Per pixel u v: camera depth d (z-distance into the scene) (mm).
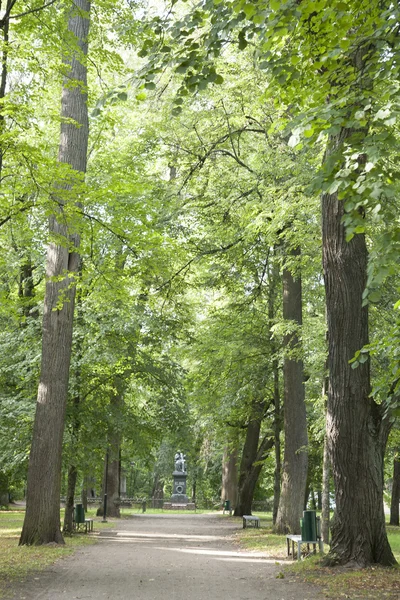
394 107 6773
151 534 23234
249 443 33188
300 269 19203
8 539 18562
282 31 7461
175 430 27719
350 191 6723
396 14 7145
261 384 24781
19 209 12750
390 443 23297
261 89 17828
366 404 12055
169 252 17453
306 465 20953
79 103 18203
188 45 8094
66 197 12602
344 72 7738
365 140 6762
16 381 22797
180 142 19719
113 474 34031
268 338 23922
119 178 16188
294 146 7566
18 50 11953
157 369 25516
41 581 10953
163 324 24031
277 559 14828
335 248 12383
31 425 20016
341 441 12039
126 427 24094
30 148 11414
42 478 17141
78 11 13477
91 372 23109
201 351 25609
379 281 6449
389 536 22062
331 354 12328
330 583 10406
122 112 23547
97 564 13508
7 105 11078
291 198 16594
